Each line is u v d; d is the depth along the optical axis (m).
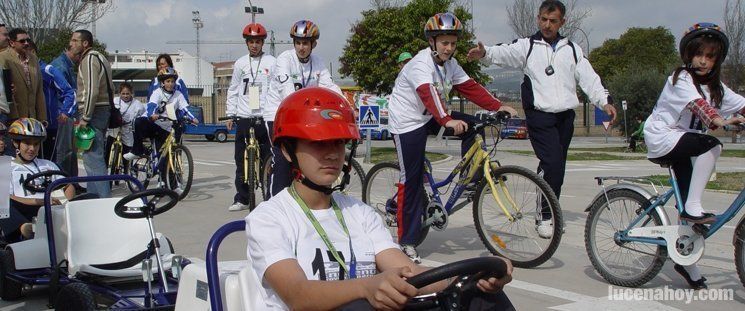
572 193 11.99
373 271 3.09
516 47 7.12
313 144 2.92
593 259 5.96
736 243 5.30
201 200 10.52
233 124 9.74
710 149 5.28
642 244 5.68
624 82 35.72
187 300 3.48
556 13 7.00
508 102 33.06
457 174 6.65
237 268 3.83
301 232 2.97
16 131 6.52
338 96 3.00
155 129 10.85
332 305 2.69
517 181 6.32
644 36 63.94
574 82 7.14
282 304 2.94
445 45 6.19
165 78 10.67
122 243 5.39
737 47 34.47
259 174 9.18
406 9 23.14
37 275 5.49
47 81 9.42
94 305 4.34
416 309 2.79
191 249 7.16
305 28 7.50
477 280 2.69
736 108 5.37
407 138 6.32
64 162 9.33
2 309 5.38
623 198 5.77
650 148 5.54
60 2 25.48
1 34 8.56
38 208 6.41
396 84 6.50
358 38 23.83
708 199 10.95
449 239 7.65
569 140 7.28
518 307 5.25
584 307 5.24
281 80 7.58
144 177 11.63
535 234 6.26
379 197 7.70
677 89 5.32
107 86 9.20
